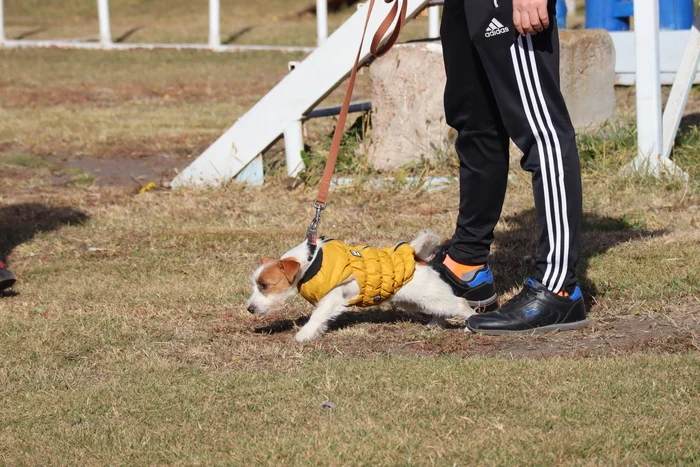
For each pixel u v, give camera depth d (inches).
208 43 1373.0
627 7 744.3
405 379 234.5
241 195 493.4
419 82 498.9
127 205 482.9
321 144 559.8
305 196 484.1
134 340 282.0
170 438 206.4
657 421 202.1
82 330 290.2
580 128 542.9
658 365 237.5
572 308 276.1
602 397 217.6
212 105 897.5
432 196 470.3
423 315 301.3
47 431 214.2
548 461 186.4
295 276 267.4
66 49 1322.6
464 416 209.2
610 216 417.4
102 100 946.7
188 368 255.0
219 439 204.4
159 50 1312.7
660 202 434.9
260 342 276.8
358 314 304.0
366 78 983.6
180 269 366.9
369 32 490.6
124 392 236.2
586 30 558.3
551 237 269.6
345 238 400.8
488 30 258.2
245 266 366.6
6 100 943.7
